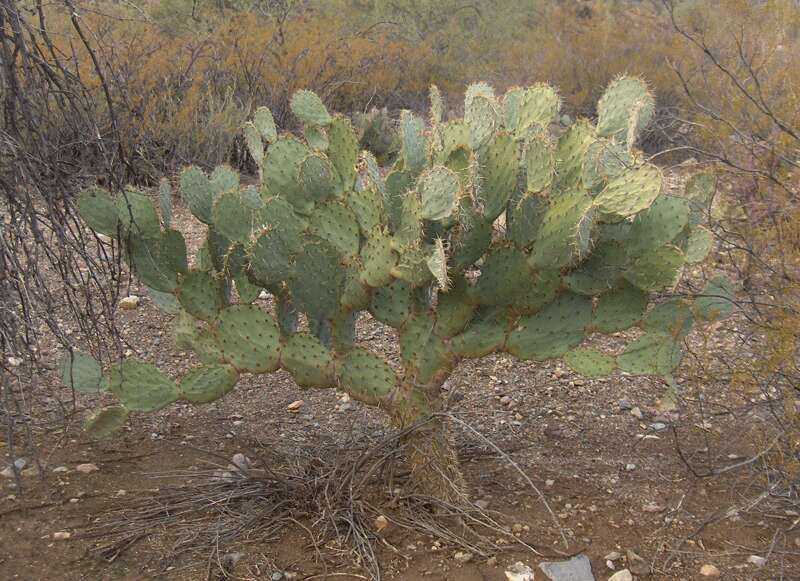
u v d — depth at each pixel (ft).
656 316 10.41
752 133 12.01
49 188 9.57
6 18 8.98
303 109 12.53
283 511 10.03
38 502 10.10
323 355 10.16
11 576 8.86
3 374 10.07
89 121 10.60
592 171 9.18
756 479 10.71
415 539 9.65
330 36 33.83
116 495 10.36
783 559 9.46
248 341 10.12
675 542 9.82
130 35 26.40
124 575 8.96
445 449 10.29
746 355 13.58
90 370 10.26
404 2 43.04
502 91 35.09
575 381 14.15
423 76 36.35
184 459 11.32
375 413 12.91
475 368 14.53
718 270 13.96
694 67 24.14
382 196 9.89
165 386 10.18
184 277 10.15
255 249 9.41
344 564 9.21
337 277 9.78
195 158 23.95
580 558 9.44
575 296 10.11
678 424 12.67
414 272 9.25
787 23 15.26
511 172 9.27
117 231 9.91
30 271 9.94
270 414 12.86
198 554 9.32
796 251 10.50
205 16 32.42
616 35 34.35
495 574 9.14
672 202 9.64
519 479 11.17
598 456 11.85
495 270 9.62
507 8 43.86
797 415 9.96
